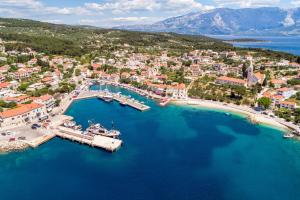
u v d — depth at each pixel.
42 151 155.62
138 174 132.88
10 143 158.38
